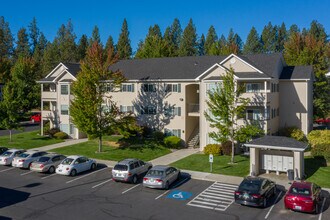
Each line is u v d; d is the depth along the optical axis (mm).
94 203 22156
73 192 24641
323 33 94688
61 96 48875
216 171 30047
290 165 28469
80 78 37219
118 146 41062
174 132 43531
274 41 113562
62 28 112625
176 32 112438
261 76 36312
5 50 104375
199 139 42219
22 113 47312
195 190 24969
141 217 19672
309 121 44781
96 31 108688
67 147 41406
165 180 25000
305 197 19766
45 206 21609
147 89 45250
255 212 20469
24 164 31625
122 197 23422
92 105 36562
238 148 37438
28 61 66125
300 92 43031
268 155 29406
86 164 30688
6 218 19500
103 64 39750
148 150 39000
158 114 44500
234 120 34906
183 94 42844
